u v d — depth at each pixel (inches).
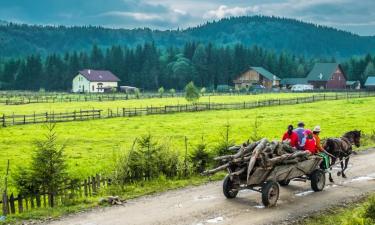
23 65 6461.6
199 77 6530.5
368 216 525.7
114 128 1758.1
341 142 783.1
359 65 6333.7
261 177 615.5
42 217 571.2
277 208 620.1
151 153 793.6
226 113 2397.9
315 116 2177.7
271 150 625.0
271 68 6752.0
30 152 1208.8
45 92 5113.2
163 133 1603.1
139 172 765.9
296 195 693.3
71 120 2022.6
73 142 1389.0
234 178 639.1
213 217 574.6
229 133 1596.9
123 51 7539.4
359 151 1119.6
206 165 847.1
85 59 6742.1
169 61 7101.4
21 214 578.9
